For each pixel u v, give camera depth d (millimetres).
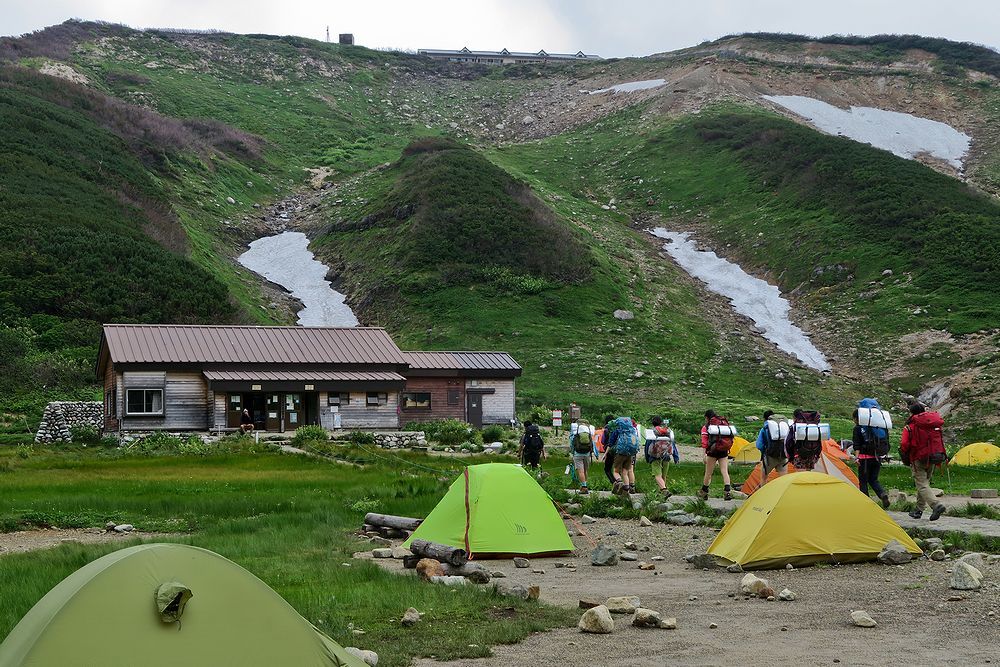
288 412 46375
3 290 62750
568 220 101312
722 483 25547
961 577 11023
